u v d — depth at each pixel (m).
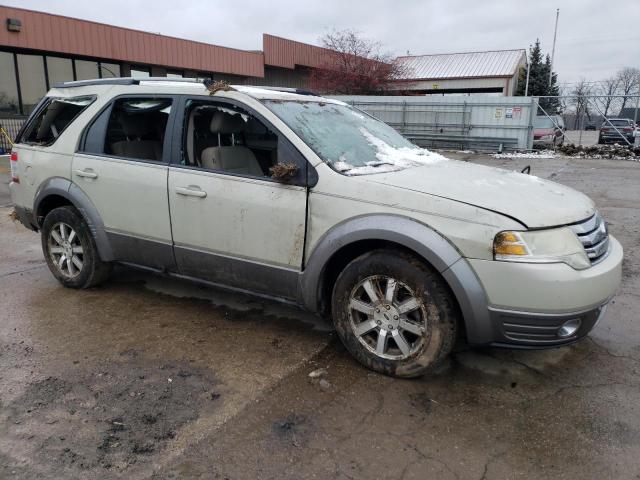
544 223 2.95
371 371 3.40
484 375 3.37
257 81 29.33
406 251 3.18
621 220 8.02
